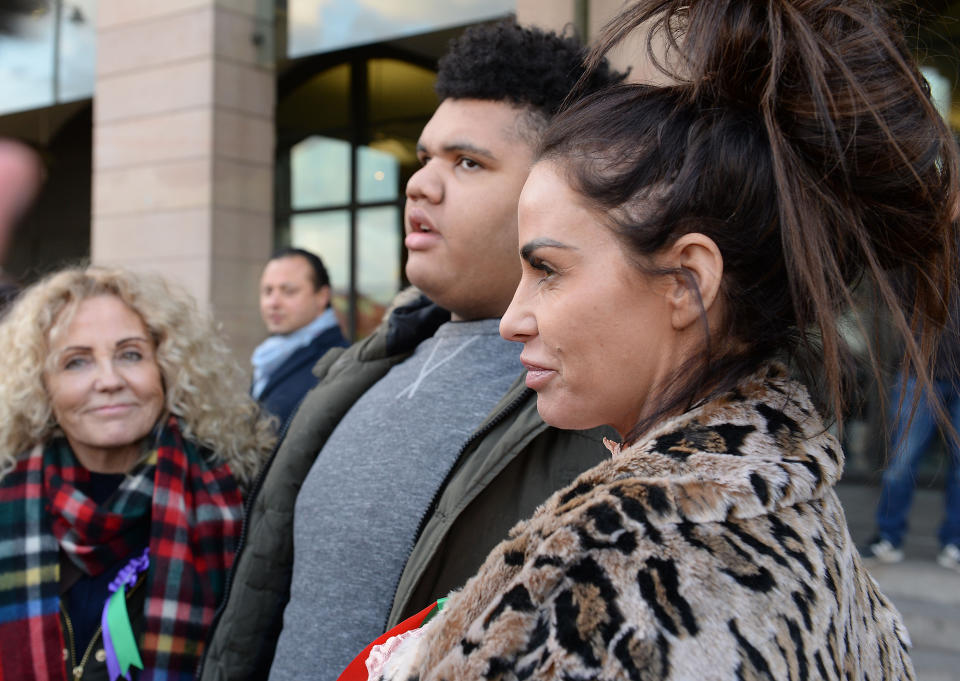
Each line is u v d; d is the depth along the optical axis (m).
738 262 0.57
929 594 3.26
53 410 1.55
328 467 1.19
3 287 2.27
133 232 6.29
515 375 1.12
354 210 7.13
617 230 0.57
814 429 0.56
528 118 1.07
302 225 7.41
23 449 1.55
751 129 0.58
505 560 0.53
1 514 1.47
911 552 3.66
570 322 0.59
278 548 1.32
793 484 0.51
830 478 0.54
